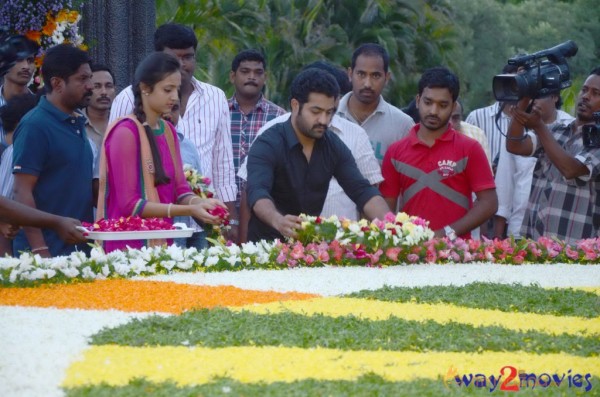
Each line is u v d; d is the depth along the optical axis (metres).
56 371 5.20
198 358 5.44
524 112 9.51
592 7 38.97
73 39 11.30
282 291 7.47
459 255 8.99
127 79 12.86
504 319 6.64
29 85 11.50
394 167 9.90
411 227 8.73
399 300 7.17
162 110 8.19
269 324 6.20
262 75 12.02
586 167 9.62
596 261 9.34
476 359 5.62
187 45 10.60
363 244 8.55
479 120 12.48
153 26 13.28
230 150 10.96
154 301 6.94
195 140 10.65
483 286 7.68
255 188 8.42
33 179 8.53
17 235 8.95
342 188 9.31
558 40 37.44
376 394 4.86
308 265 8.45
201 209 7.86
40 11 10.84
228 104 12.16
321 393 4.82
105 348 5.64
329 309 6.80
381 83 10.47
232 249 8.42
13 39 8.55
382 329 6.16
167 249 8.21
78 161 8.77
